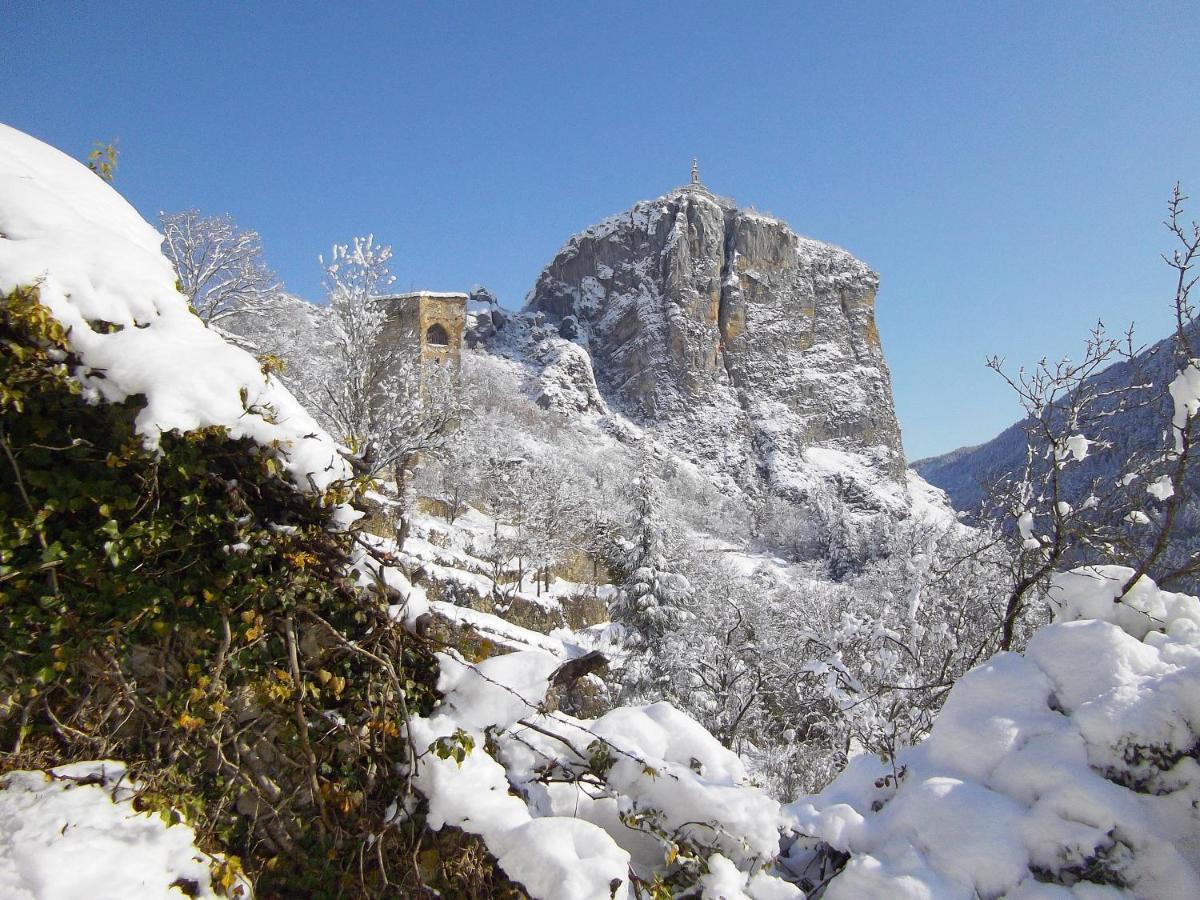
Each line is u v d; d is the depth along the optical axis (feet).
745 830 9.43
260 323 99.04
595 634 88.58
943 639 33.06
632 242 623.77
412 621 10.30
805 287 608.60
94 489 8.52
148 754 8.88
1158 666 9.07
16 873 6.94
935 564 34.19
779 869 10.06
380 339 83.61
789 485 483.10
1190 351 12.52
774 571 115.75
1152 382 15.85
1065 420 20.20
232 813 9.15
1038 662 9.73
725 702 59.62
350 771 9.76
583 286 627.87
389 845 9.36
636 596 71.10
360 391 71.87
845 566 168.76
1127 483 15.60
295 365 88.84
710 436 522.88
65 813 7.68
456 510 116.98
